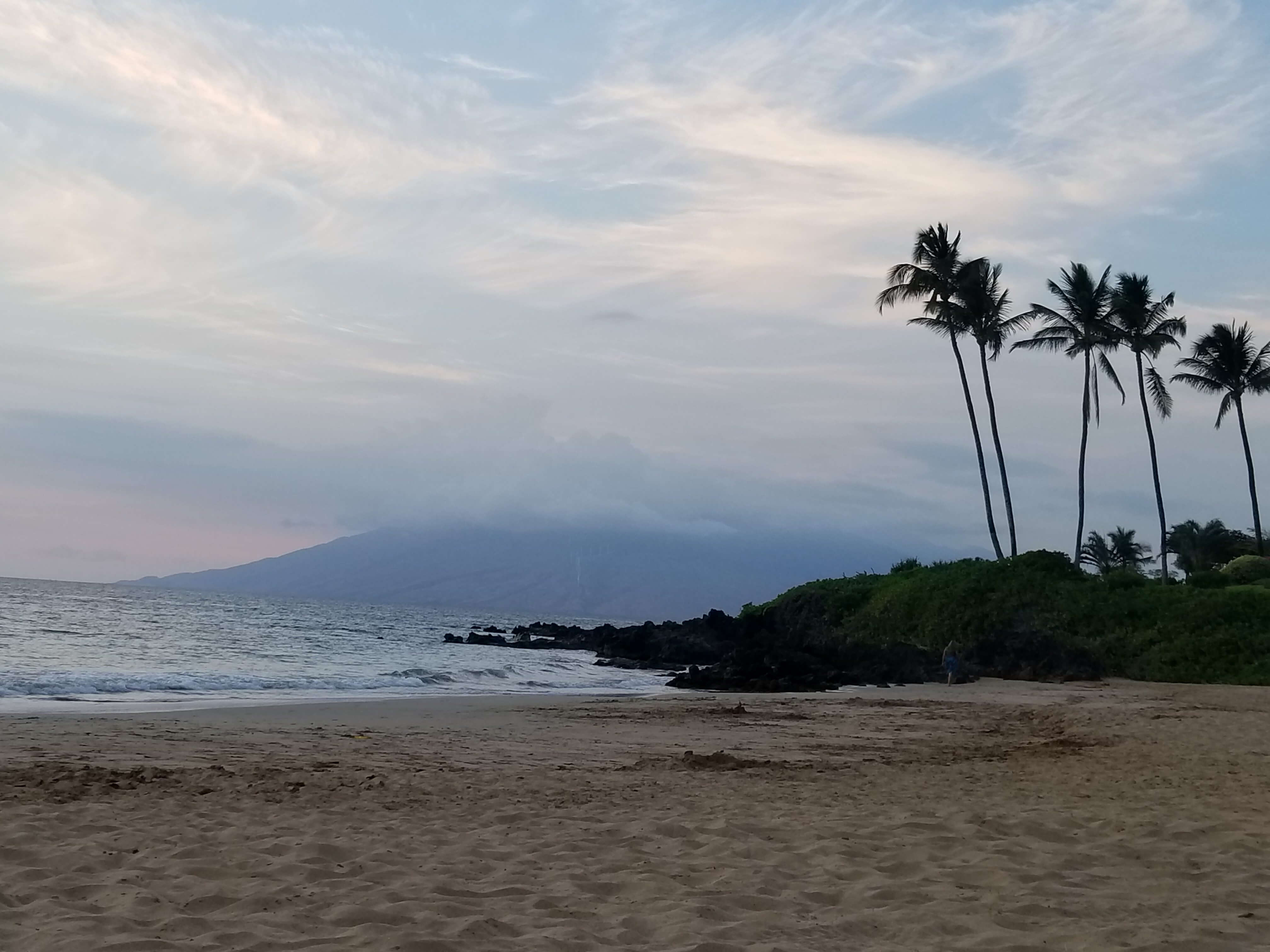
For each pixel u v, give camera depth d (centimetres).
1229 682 3491
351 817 810
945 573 4694
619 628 7375
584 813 861
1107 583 4316
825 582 5431
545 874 627
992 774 1180
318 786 972
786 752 1455
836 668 3691
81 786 905
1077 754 1418
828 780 1114
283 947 461
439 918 515
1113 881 634
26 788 883
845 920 537
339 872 613
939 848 723
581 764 1251
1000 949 488
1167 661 3684
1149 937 506
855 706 2427
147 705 1941
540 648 6419
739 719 2011
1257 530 5581
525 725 1764
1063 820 845
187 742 1306
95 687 2238
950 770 1224
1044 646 3866
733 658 3703
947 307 4850
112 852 644
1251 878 644
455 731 1609
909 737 1725
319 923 505
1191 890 611
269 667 3388
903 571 5162
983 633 4088
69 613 6228
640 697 2744
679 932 503
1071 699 2781
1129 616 4003
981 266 4862
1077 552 4919
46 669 2811
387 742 1423
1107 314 4966
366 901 545
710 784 1068
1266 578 4728
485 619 15662
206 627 5944
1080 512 4962
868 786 1067
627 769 1201
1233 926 529
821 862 675
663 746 1502
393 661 4184
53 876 575
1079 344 4962
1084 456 4978
